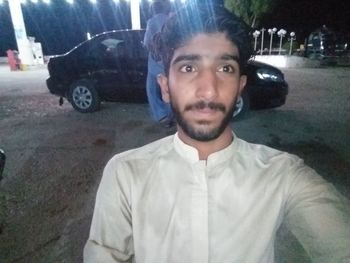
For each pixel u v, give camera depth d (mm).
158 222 737
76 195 2828
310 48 13922
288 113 5398
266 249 726
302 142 4000
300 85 8250
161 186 749
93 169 3375
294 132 4395
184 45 697
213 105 675
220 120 691
